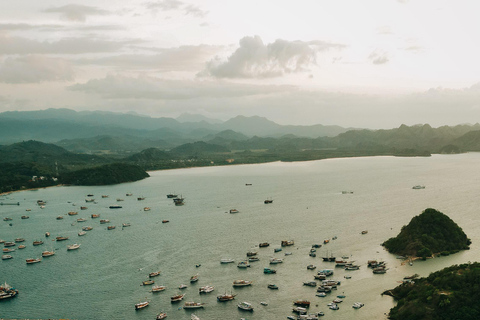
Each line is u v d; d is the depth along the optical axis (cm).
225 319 18350
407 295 19225
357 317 18075
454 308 17125
